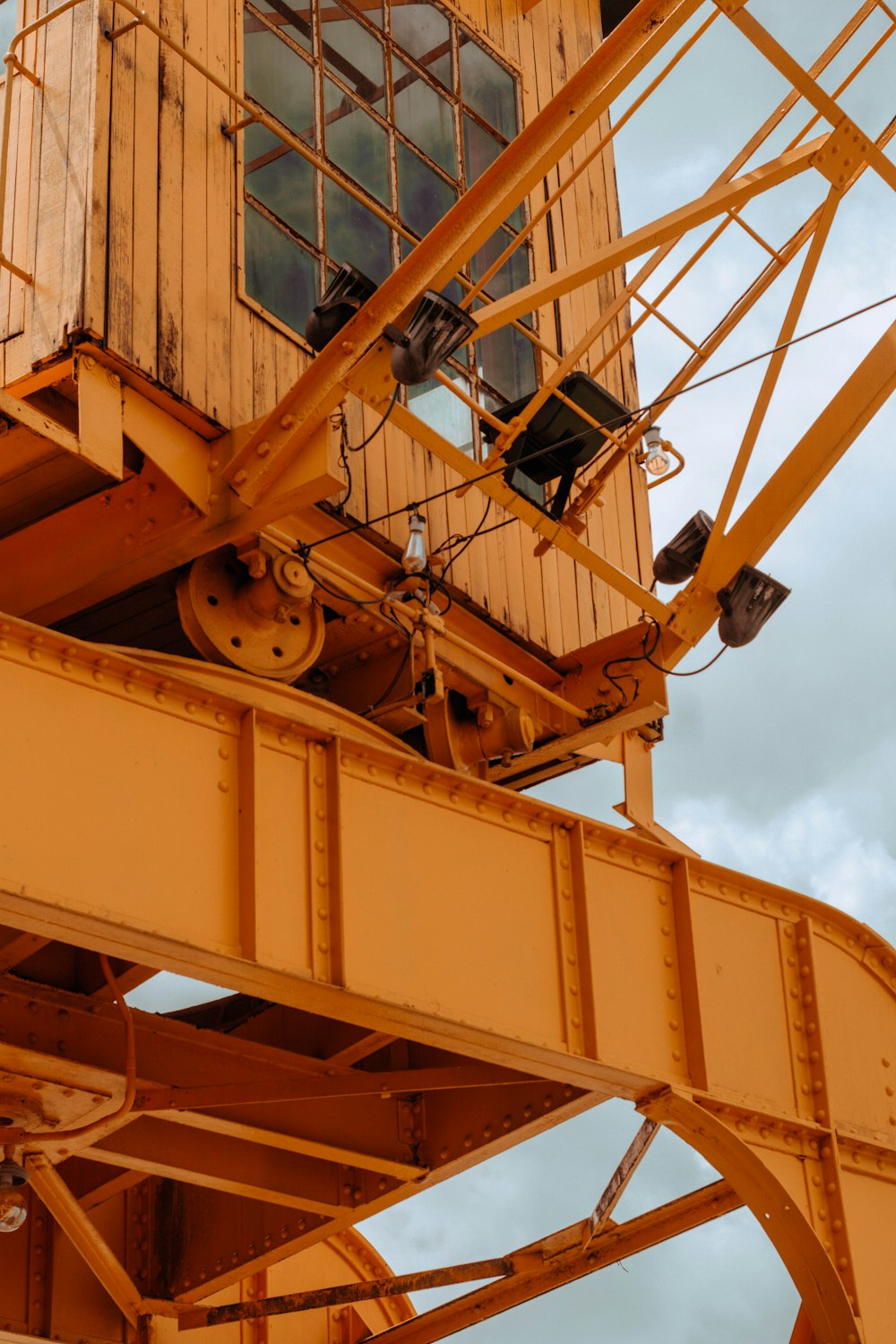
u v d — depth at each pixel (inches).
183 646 559.8
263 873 412.8
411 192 590.2
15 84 498.0
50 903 370.6
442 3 628.4
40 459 480.4
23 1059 464.1
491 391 604.4
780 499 549.0
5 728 378.3
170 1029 514.6
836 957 524.4
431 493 563.2
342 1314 703.7
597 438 512.4
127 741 398.6
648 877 494.3
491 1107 538.3
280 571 494.9
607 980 471.5
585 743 584.1
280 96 546.3
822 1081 500.4
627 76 454.9
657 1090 471.8
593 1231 529.7
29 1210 602.5
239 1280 608.1
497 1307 605.0
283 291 527.2
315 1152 530.0
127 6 467.5
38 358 462.9
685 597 552.1
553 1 692.7
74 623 547.5
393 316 454.9
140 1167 535.2
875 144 509.4
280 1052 534.0
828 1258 481.1
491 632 575.8
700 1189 546.6
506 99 648.4
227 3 532.4
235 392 494.0
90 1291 608.7
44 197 479.5
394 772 447.5
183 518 478.3
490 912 453.1
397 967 428.8
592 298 665.0
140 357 468.1
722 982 495.5
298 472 464.4
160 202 490.0
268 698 494.9
